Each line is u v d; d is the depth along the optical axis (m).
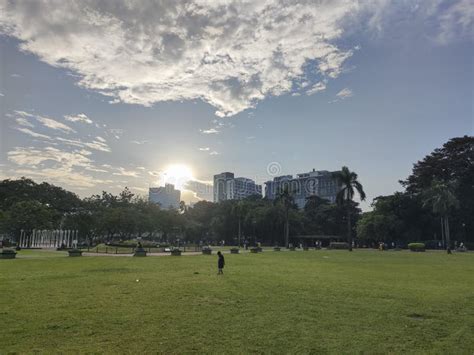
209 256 44.69
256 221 99.50
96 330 10.41
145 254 44.50
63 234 86.44
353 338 10.08
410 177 95.50
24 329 10.43
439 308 13.59
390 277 22.66
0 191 86.81
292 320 11.70
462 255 51.47
